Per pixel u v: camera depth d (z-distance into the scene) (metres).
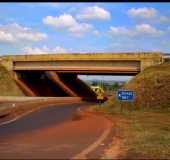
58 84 105.44
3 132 26.48
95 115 43.88
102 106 54.03
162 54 73.12
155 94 52.25
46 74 105.12
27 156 15.12
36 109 55.53
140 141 21.62
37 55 90.44
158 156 17.11
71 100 85.25
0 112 44.34
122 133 25.34
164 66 62.31
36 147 18.00
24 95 91.81
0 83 88.94
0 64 95.88
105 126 29.72
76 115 44.22
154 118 40.72
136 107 51.12
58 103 75.44
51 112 50.09
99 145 18.88
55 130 27.25
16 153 15.96
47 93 97.69
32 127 30.41
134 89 55.09
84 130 26.66
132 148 18.73
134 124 33.12
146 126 31.80
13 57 94.50
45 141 20.53
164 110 48.97
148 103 51.25
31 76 101.12
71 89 105.94
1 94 86.56
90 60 82.44
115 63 79.62
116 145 19.38
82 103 77.00
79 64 84.56
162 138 23.75
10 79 93.00
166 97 51.09
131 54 76.44
